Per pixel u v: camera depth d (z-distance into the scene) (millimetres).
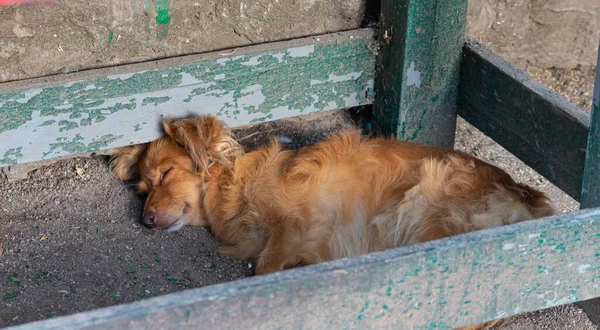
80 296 3637
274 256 4055
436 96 4605
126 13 4125
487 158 4988
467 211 3689
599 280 2977
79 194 4461
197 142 4203
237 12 4332
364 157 4082
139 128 4285
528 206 3682
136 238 4191
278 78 4422
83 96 4082
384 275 2547
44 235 4098
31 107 4012
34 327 2201
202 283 3885
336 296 2512
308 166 4109
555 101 3873
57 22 4043
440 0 4285
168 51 4332
